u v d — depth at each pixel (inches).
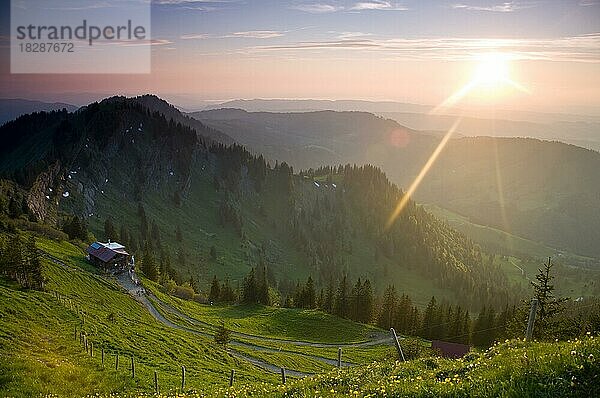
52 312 2075.5
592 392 433.4
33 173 7440.9
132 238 7573.8
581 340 565.0
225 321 4261.8
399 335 4827.8
